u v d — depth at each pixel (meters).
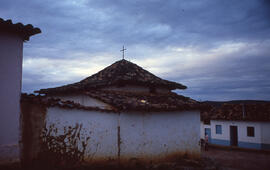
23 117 6.25
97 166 7.07
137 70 13.20
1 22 5.79
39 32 6.72
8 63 6.15
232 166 14.91
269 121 21.47
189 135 10.80
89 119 7.30
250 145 22.53
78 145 7.00
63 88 10.89
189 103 10.91
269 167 14.70
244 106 26.22
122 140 8.04
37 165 6.23
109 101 8.19
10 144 5.89
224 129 24.58
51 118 6.61
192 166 9.56
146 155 8.70
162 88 13.12
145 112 8.88
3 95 5.95
